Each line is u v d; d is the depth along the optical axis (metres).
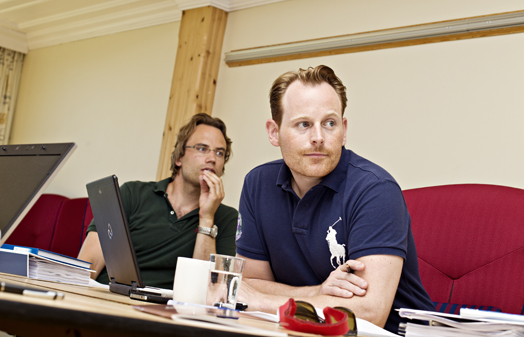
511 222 1.90
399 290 1.43
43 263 1.33
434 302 1.96
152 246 2.20
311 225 1.55
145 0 4.40
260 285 1.54
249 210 1.73
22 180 1.13
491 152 2.60
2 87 5.66
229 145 2.55
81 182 4.86
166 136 3.97
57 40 5.48
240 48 3.88
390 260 1.32
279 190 1.65
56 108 5.34
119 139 4.62
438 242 2.03
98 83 4.98
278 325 0.81
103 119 4.83
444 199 2.10
